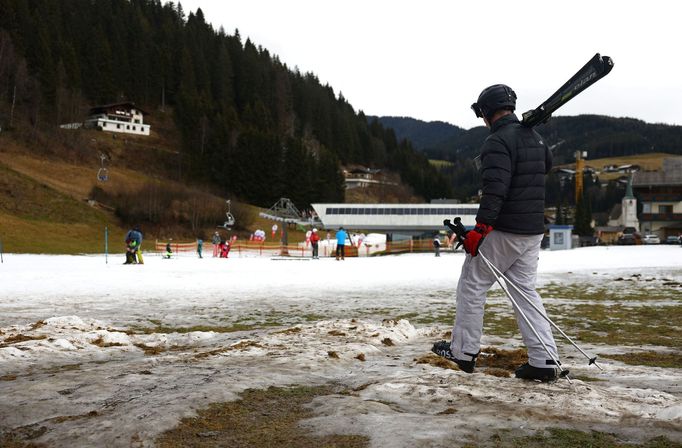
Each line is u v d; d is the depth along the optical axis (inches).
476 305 151.6
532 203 147.0
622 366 171.3
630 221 4722.0
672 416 105.9
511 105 152.9
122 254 1742.1
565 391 125.4
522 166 145.7
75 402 119.3
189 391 125.1
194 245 2400.3
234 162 5002.5
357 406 114.0
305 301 424.8
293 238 3408.0
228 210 3506.4
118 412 110.7
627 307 373.7
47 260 1182.9
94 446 94.9
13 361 175.3
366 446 92.0
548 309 362.9
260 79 6973.4
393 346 216.4
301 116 7283.5
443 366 166.9
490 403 117.3
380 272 815.1
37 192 2878.9
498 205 141.5
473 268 151.5
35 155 4101.9
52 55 5364.2
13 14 5177.2
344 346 196.4
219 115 5644.7
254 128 5467.5
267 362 163.6
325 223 2568.9
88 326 255.9
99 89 5777.6
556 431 99.0
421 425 101.0
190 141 5693.9
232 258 1488.7
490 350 198.4
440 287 561.3
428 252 1935.3
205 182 5088.6
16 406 117.0
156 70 6373.0
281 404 119.6
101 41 5905.5
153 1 7672.2
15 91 4596.5
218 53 6973.4
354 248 1878.7
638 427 102.1
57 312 343.9
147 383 135.0
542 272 796.0
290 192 4877.0
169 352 202.2
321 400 120.9
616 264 988.6
